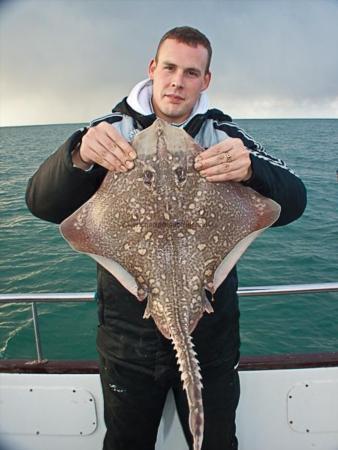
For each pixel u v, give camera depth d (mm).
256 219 914
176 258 844
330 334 3158
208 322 993
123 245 868
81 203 979
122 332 999
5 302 1269
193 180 870
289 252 4992
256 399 1321
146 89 1047
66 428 1333
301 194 1033
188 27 988
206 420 1047
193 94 986
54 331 3428
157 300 838
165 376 1001
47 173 940
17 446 1349
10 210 7684
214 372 1029
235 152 865
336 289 1256
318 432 1327
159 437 1306
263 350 3008
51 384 1320
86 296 1254
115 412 1053
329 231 5793
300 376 1314
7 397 1332
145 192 860
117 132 874
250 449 1338
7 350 3232
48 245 5695
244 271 4461
